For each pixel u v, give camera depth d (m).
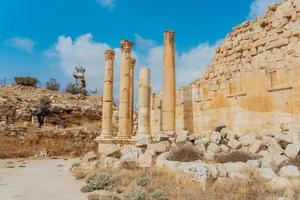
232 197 11.47
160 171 16.81
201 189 12.77
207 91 27.14
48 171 26.17
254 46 22.91
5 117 50.53
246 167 14.55
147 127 26.94
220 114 25.34
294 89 19.23
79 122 58.31
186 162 16.17
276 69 20.77
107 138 30.33
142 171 17.66
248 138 19.53
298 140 16.72
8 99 54.03
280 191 11.72
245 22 24.05
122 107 29.78
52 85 81.12
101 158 25.33
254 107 22.12
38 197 14.56
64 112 57.41
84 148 49.00
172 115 24.83
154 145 20.39
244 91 23.11
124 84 30.08
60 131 48.78
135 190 13.50
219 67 26.28
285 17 20.61
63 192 15.67
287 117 19.62
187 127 28.80
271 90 20.88
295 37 19.70
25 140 45.19
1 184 19.25
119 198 13.06
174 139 21.81
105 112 31.73
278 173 14.06
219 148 18.66
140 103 27.27
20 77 75.81
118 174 17.52
